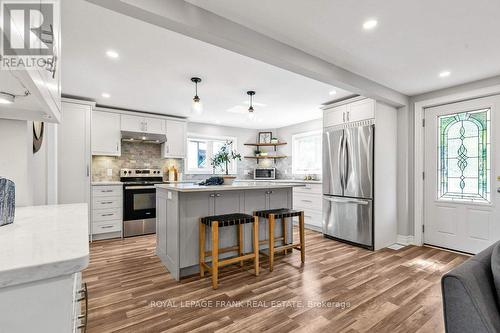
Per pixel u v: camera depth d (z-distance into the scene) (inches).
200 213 108.0
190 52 97.0
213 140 245.6
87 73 116.8
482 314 27.2
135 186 171.2
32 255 23.8
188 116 205.3
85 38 86.1
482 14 72.7
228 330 67.7
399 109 153.1
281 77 123.4
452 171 136.3
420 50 94.9
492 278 32.5
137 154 197.3
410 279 100.3
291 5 69.2
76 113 153.4
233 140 253.9
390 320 72.6
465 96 129.0
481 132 126.4
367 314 75.6
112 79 124.5
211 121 225.1
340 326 69.7
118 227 165.6
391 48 93.4
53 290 22.8
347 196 151.6
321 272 107.5
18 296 21.4
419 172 145.9
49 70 38.1
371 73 116.6
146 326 69.4
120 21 76.4
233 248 113.7
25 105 45.4
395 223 150.9
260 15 73.7
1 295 20.8
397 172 153.4
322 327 69.2
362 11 71.9
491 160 122.4
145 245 148.7
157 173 199.0
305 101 165.0
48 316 22.5
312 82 130.3
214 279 92.6
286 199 138.6
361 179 144.3
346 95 152.9
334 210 159.0
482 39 86.8
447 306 29.4
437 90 139.6
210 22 71.6
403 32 82.7
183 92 145.3
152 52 96.7
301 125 233.6
